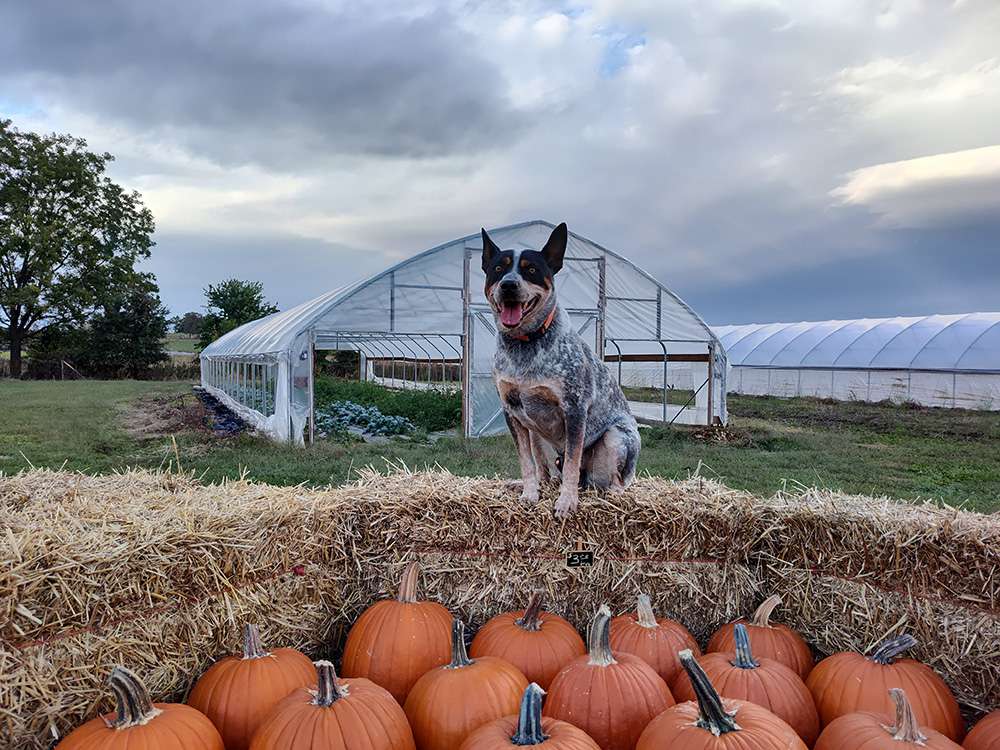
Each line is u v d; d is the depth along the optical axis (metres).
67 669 2.36
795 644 3.08
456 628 2.60
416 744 2.50
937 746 2.18
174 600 2.63
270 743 2.19
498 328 3.82
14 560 2.27
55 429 13.21
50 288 37.31
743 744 2.06
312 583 3.17
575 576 3.43
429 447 10.97
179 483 3.98
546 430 3.81
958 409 19.75
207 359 29.00
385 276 12.69
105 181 41.25
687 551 3.43
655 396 19.33
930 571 2.97
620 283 14.34
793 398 24.48
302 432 12.10
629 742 2.43
